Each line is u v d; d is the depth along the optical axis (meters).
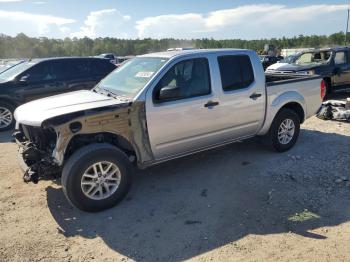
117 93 4.71
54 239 3.69
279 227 3.76
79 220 4.06
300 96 6.07
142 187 4.88
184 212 4.17
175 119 4.62
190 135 4.84
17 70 9.28
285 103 5.82
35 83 8.93
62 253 3.46
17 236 3.76
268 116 5.67
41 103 4.65
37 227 3.93
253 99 5.39
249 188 4.72
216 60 5.04
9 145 7.37
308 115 6.37
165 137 4.61
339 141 6.52
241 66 5.29
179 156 4.94
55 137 4.30
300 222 3.83
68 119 3.93
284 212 4.06
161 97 4.35
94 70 9.72
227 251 3.39
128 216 4.12
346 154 5.79
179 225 3.89
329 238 3.53
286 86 5.88
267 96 5.59
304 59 12.53
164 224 3.92
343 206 4.14
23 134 4.80
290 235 3.61
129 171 4.35
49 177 4.23
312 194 4.46
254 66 5.42
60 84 9.19
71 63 9.45
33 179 4.11
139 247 3.52
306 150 6.09
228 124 5.20
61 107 4.24
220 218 4.00
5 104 8.73
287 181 4.87
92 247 3.55
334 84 11.33
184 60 4.75
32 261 3.34
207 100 4.88
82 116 4.00
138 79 4.72
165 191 4.74
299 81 6.08
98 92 5.08
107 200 4.23
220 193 4.62
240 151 6.12
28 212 4.27
